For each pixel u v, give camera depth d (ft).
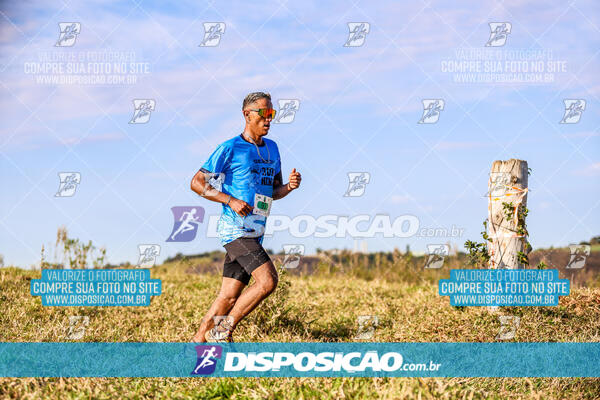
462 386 13.98
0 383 13.82
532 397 13.67
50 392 13.67
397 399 12.11
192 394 13.67
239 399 13.48
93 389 13.98
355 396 12.87
